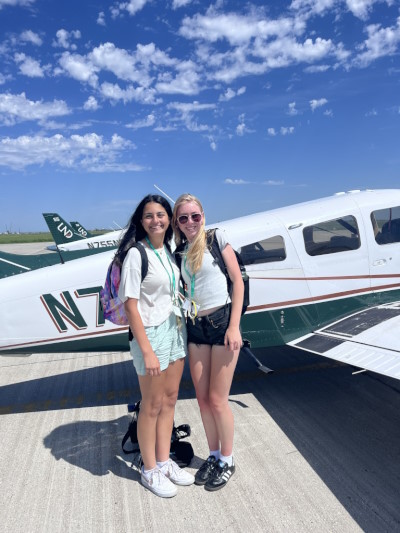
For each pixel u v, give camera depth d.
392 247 4.25
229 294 2.56
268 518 2.38
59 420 3.79
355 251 4.14
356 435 3.27
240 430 3.40
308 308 4.04
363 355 3.09
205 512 2.46
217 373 2.58
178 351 2.62
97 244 14.86
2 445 3.37
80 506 2.57
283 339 4.00
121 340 3.98
